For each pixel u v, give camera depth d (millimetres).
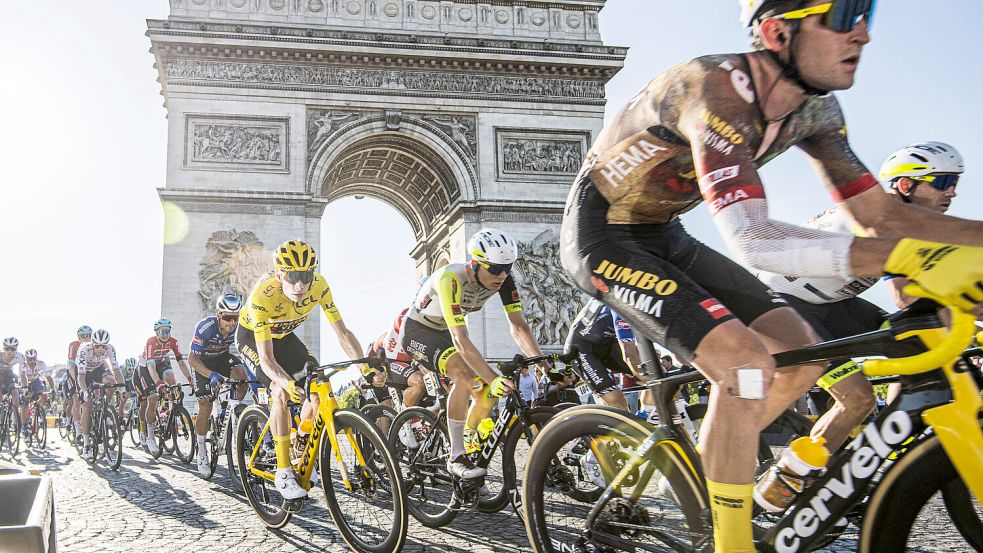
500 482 7512
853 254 2467
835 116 3598
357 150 43406
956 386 2713
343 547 6973
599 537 4051
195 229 37719
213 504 9789
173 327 36312
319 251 39656
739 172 2961
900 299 5043
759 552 3340
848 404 4219
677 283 3312
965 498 3389
